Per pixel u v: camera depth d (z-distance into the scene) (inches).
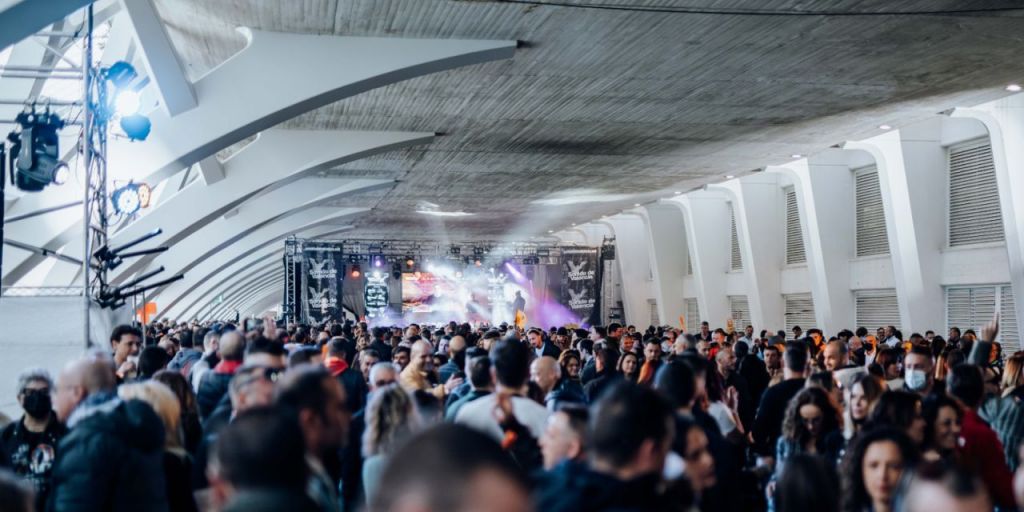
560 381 326.6
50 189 653.9
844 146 997.2
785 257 1336.1
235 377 204.2
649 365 363.6
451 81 682.8
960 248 978.1
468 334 709.9
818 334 738.8
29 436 236.5
